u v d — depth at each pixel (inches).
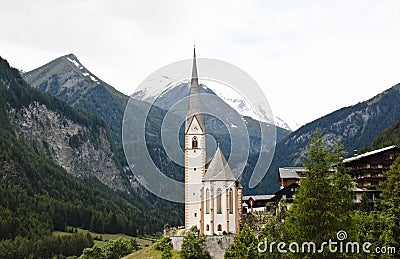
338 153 1952.5
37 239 7317.9
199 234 3683.6
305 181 1921.8
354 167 4468.5
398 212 2508.6
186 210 3769.7
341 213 1878.7
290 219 1987.0
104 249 5211.6
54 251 6958.7
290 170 4655.5
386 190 3011.8
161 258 3474.4
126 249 5093.5
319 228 1863.9
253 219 3964.1
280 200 3951.8
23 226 7864.2
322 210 1862.7
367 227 2406.5
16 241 6934.1
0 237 7327.8
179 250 3631.9
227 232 3671.3
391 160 4365.2
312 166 1924.2
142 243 7140.8
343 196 1911.9
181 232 4040.4
